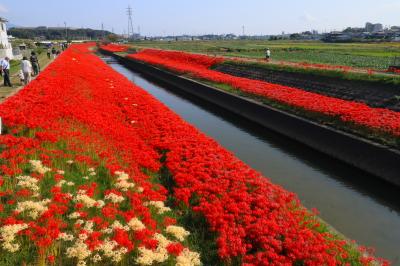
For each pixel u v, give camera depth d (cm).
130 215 791
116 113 1897
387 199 1348
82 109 1689
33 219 721
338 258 731
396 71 2792
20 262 619
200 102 3266
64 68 3191
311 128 1830
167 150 1355
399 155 1331
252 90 2694
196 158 1204
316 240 760
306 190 1406
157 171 1203
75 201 819
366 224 1161
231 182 1048
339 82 2583
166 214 918
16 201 781
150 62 5756
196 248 795
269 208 906
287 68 3356
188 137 1480
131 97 2352
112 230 723
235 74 4097
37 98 1661
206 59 5159
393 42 9962
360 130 1636
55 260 629
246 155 1800
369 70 2820
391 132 1502
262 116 2297
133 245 697
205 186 1007
